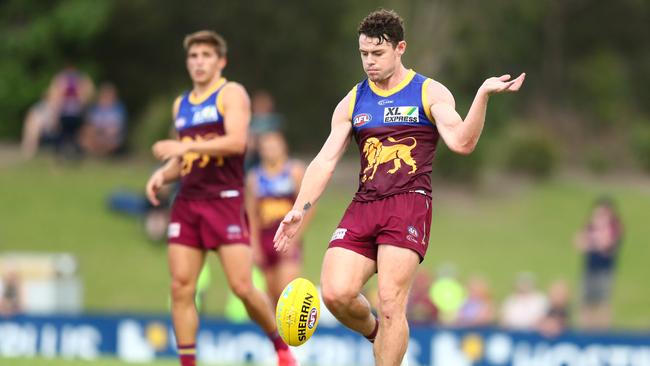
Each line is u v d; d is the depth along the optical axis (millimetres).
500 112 120000
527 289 59219
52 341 49062
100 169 98375
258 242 45406
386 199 22484
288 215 22484
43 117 100688
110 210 88750
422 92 22688
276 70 125562
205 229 27531
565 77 145125
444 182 102125
